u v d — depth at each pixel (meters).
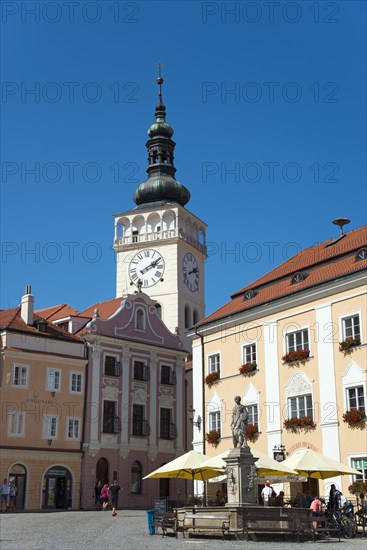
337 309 37.47
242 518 25.92
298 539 25.53
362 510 30.31
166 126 89.44
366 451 34.41
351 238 43.22
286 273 43.66
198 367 46.75
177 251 79.94
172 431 62.62
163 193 85.00
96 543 23.88
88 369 57.34
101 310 66.06
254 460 28.08
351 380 35.94
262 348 41.94
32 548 21.97
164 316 78.38
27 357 53.62
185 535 26.94
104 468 56.75
